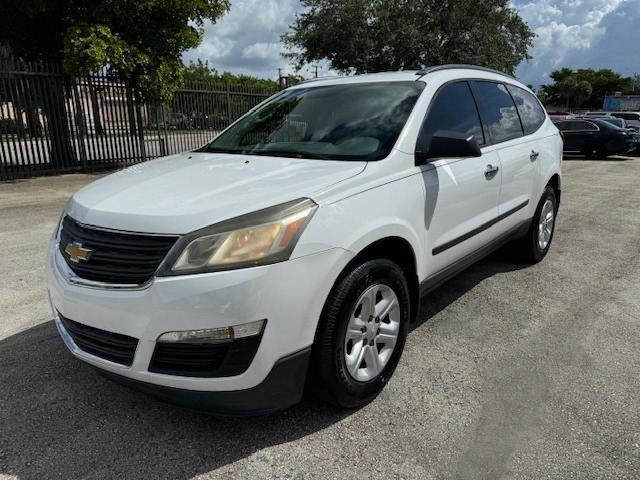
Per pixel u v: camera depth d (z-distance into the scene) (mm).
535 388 2990
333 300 2467
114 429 2625
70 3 11469
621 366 3238
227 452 2459
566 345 3529
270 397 2346
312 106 3699
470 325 3857
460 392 2955
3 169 11195
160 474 2312
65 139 12203
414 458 2418
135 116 13398
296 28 21406
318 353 2471
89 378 3100
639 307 4207
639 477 2285
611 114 31203
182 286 2139
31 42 11953
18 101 11273
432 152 3066
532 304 4270
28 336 3633
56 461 2389
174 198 2451
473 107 3920
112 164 13172
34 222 7199
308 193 2439
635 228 7125
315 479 2287
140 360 2254
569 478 2283
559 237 6578
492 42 20078
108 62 11297
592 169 15203
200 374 2217
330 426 2654
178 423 2678
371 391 2777
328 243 2379
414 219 2977
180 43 12602
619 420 2684
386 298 2840
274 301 2219
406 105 3305
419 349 3473
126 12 11297
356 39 20094
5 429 2611
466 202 3545
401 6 20078
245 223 2227
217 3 12812
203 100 14984
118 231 2324
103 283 2314
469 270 5156
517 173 4344
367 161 2906
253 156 3234
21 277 4836
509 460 2400
